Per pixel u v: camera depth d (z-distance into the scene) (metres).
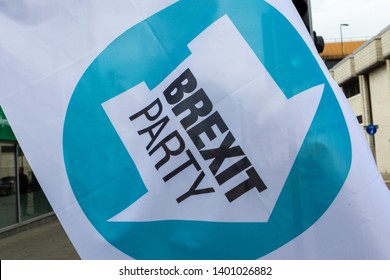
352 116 1.56
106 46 1.67
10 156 9.84
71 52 1.68
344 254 1.47
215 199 1.56
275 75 1.58
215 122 1.58
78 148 1.62
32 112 1.64
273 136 1.54
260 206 1.53
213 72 1.61
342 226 1.48
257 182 1.54
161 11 1.69
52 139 1.62
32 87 1.65
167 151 1.60
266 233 1.52
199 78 1.61
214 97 1.59
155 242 1.56
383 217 1.47
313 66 1.58
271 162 1.54
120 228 1.57
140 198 1.59
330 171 1.50
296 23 1.63
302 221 1.50
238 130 1.57
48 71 1.66
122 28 1.68
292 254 1.50
